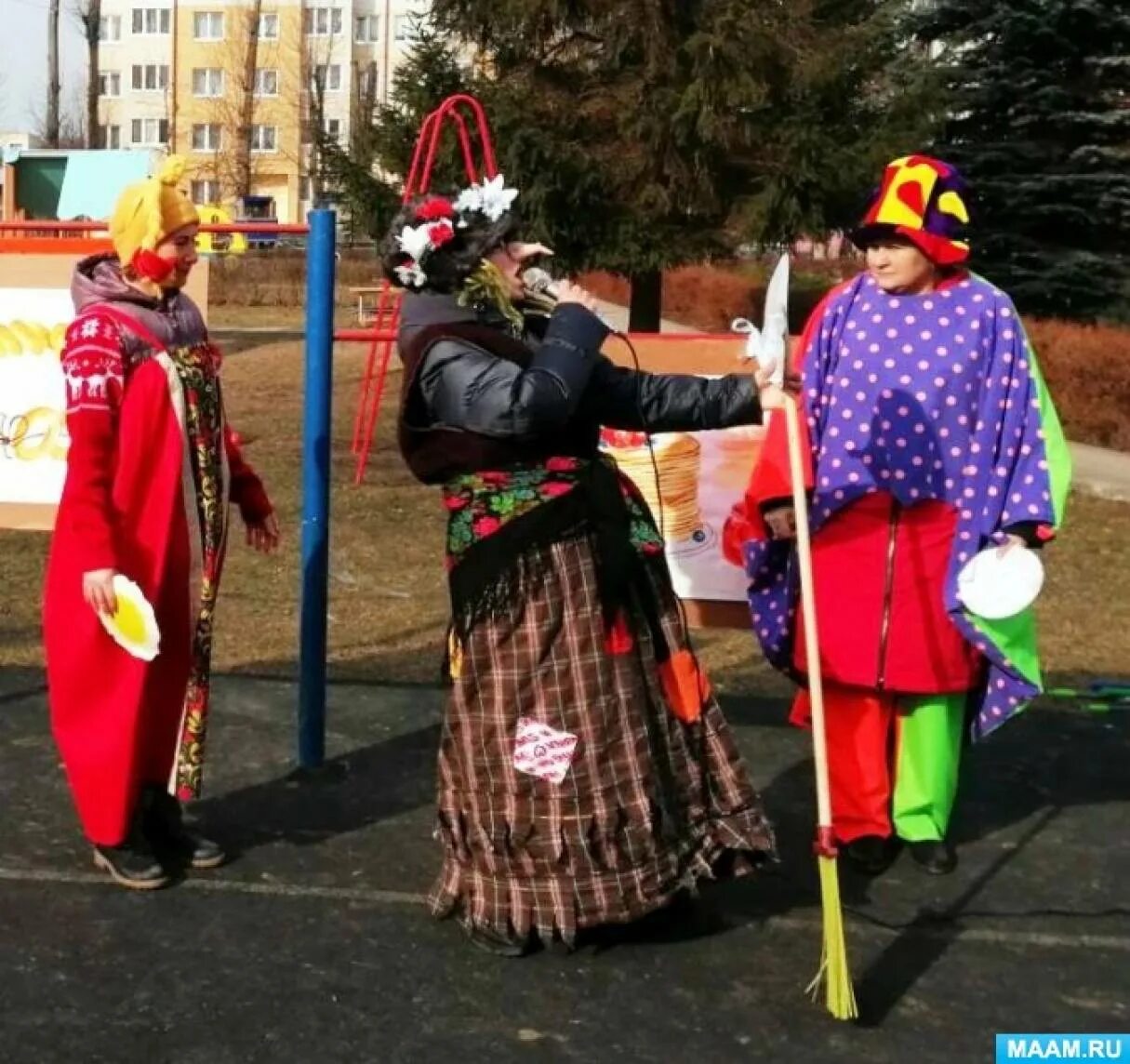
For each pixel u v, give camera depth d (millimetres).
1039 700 5598
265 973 3221
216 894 3619
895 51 13445
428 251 3035
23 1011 3033
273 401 14258
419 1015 3055
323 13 61031
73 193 18922
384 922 3480
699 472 4586
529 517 3078
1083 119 16344
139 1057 2867
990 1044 2992
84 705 3502
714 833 3299
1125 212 16500
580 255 13008
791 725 5070
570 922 3166
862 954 3369
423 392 3090
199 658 3566
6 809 4117
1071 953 3404
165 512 3463
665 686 3287
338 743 4746
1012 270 16531
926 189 3553
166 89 63469
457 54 13523
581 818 3133
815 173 12523
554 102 12875
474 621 3107
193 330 3568
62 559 3455
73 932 3396
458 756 3250
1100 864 3936
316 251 4207
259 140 60781
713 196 12938
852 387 3637
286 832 4016
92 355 3377
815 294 20516
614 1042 2971
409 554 8391
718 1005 3123
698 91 12328
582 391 2975
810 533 3707
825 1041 2990
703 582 4629
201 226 4105
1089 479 11375
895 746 3869
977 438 3590
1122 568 8719
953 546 3598
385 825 4086
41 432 4641
